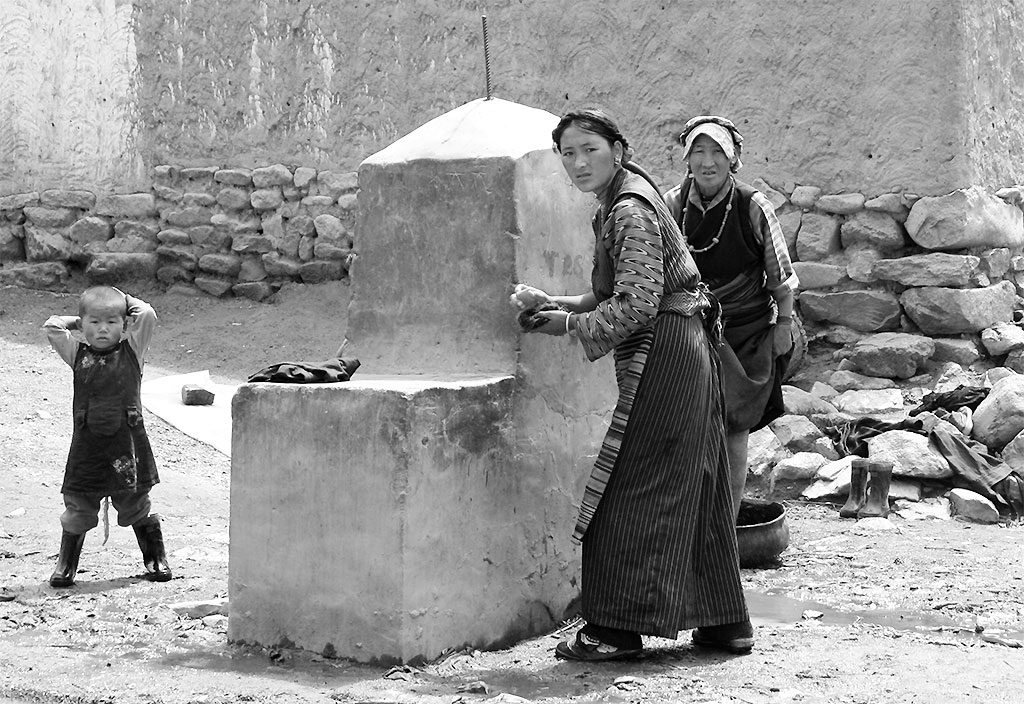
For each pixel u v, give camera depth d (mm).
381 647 4266
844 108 9031
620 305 4195
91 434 5410
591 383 5121
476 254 4715
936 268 8672
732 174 5543
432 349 4809
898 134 8844
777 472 7594
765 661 4383
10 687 4121
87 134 12062
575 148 4379
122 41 11922
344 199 11156
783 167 9250
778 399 5719
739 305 5523
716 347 4551
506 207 4648
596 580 4344
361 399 4258
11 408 8562
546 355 4809
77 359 5473
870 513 7062
